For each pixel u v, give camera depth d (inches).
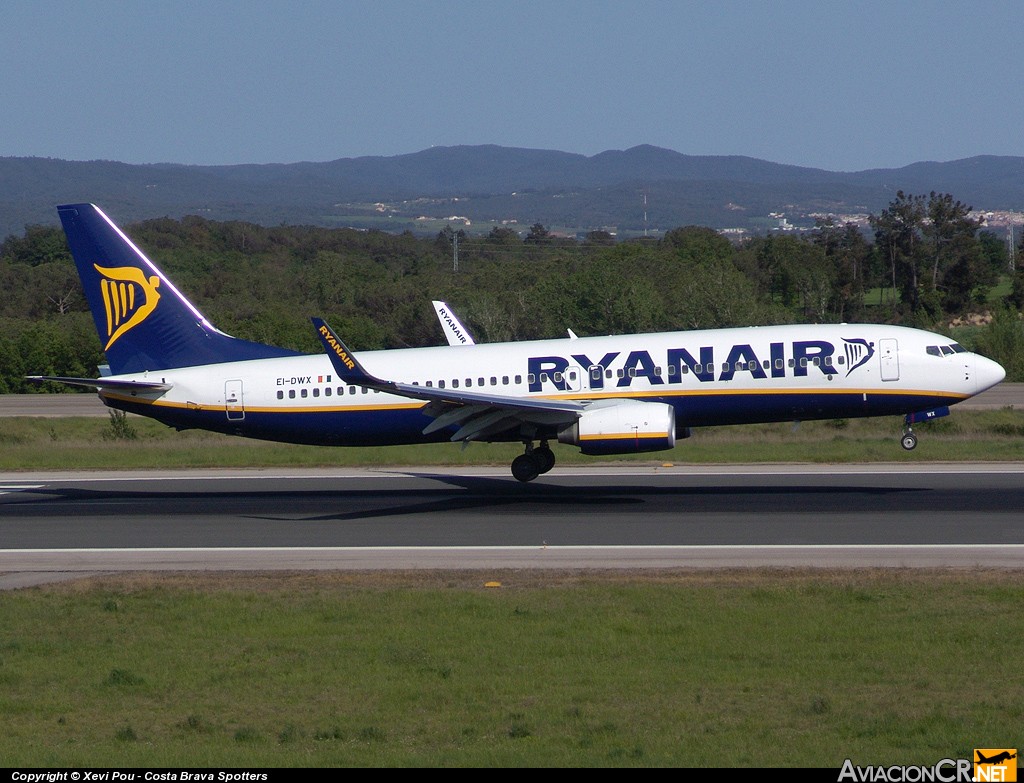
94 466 7662.4
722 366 5728.3
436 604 3558.1
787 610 3398.1
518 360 5920.3
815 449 7504.9
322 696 2719.0
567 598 3609.7
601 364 5821.9
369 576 4040.4
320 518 5349.4
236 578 4062.5
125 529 5172.2
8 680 2888.8
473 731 2455.7
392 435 6067.9
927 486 5871.1
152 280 6235.2
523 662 2955.2
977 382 5684.1
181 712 2640.3
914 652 2955.2
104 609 3580.2
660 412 5428.2
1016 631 3115.2
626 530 4827.8
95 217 6210.6
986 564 4010.8
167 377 6176.2
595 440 5457.7
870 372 5679.1
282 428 6097.4
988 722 2444.6
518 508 5472.4
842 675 2792.8
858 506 5275.6
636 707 2593.5
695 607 3452.3
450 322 7253.9
